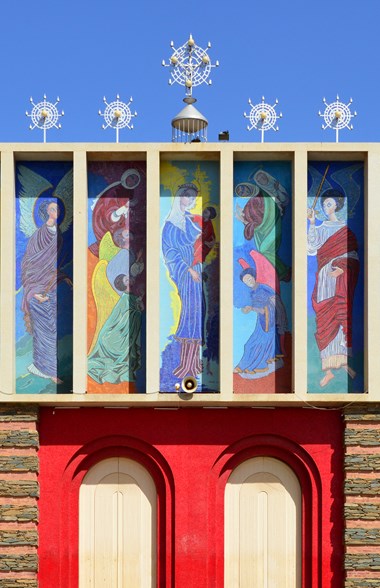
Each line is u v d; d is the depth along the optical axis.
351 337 25.72
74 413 25.66
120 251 25.83
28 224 25.95
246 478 25.94
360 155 25.86
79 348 25.16
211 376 25.61
